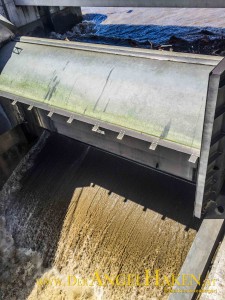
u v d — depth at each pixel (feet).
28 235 61.11
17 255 58.95
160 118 40.91
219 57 41.01
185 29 101.96
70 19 124.26
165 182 54.85
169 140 39.78
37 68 56.65
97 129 46.03
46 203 62.28
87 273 52.54
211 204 46.52
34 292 53.42
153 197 53.83
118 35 110.01
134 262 49.73
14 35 66.74
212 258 42.32
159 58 45.01
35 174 67.26
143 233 51.19
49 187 63.98
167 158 44.96
